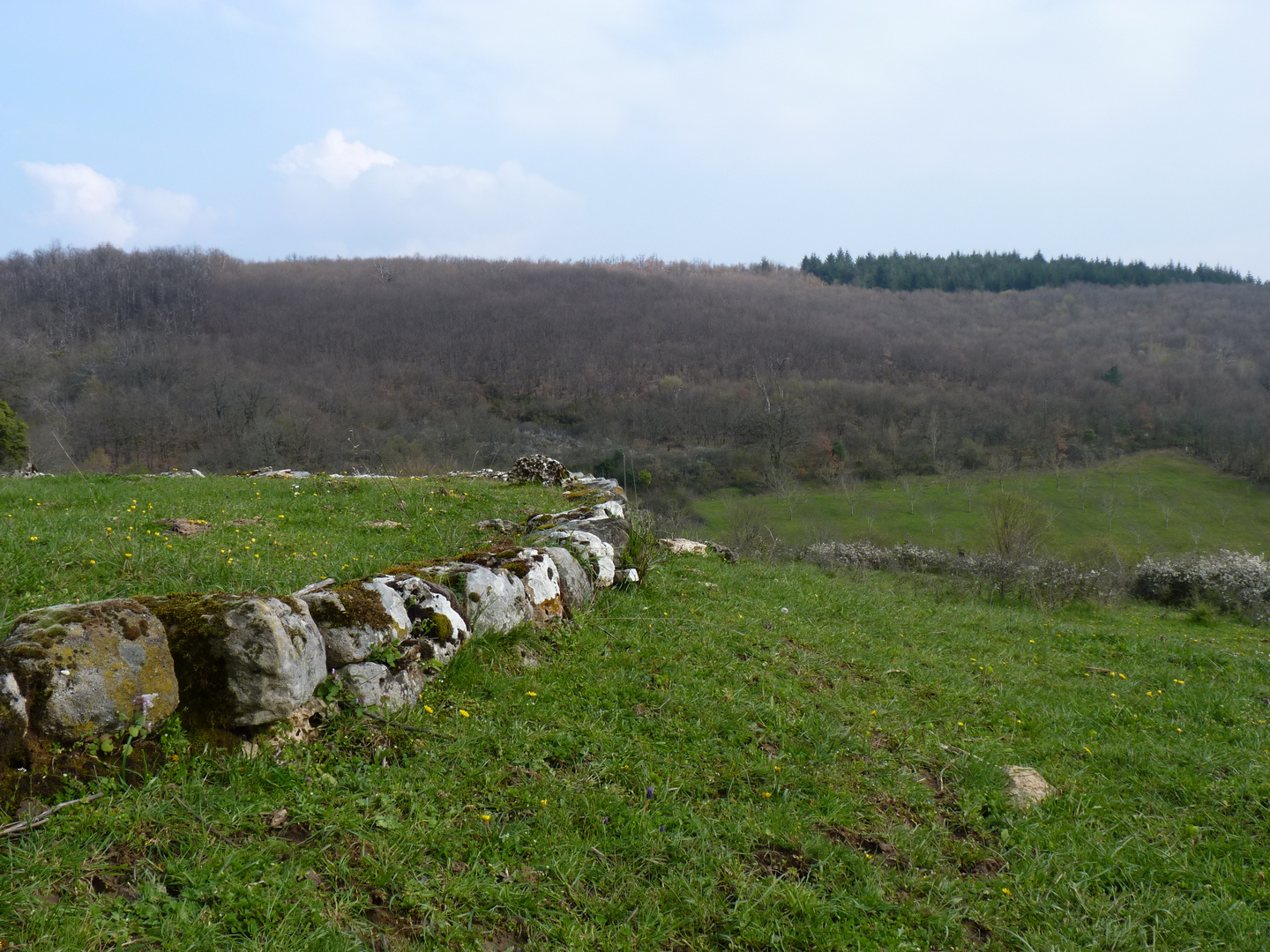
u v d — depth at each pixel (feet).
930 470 229.45
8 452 109.70
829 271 587.68
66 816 10.02
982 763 17.34
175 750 11.55
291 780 11.96
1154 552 163.63
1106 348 333.83
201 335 302.25
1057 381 288.71
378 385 258.16
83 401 182.39
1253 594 69.92
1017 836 14.87
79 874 9.27
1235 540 177.37
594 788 13.69
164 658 11.73
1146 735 21.97
